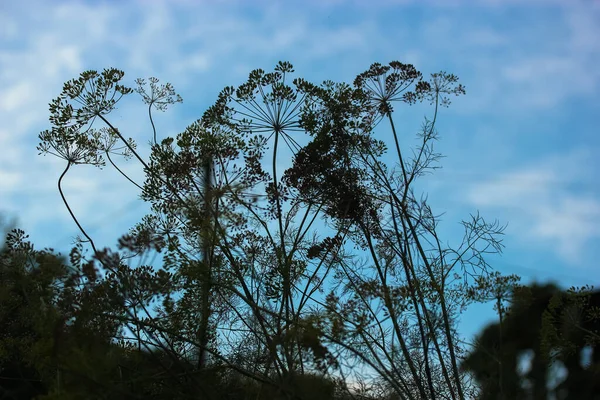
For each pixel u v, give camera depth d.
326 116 6.96
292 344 5.32
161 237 5.56
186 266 5.84
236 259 6.27
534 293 6.55
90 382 4.65
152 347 5.96
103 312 5.42
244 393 6.06
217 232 5.91
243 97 6.76
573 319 6.20
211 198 5.82
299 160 6.77
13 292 5.95
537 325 6.32
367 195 7.00
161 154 6.46
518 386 5.93
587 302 6.48
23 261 5.67
